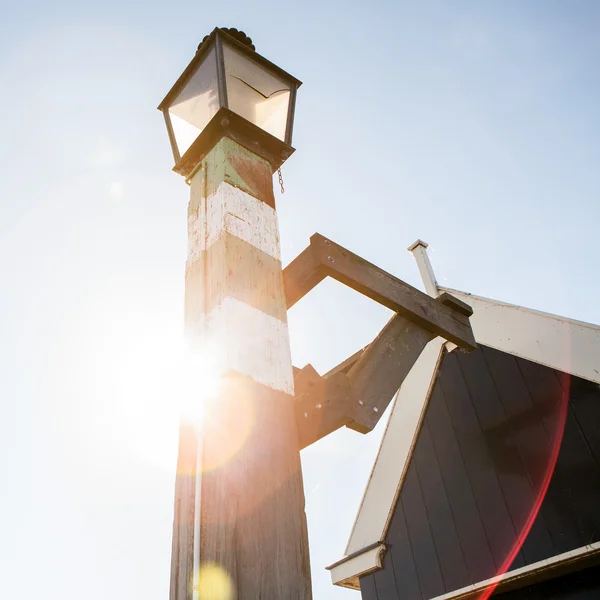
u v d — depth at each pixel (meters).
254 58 2.49
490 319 5.08
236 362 1.41
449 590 4.29
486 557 4.16
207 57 2.44
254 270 1.70
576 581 3.70
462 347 2.37
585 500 3.73
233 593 1.05
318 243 1.89
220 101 2.15
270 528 1.20
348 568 5.16
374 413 1.68
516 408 4.52
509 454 4.38
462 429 4.86
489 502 4.34
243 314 1.54
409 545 4.80
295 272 1.86
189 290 1.74
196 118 2.34
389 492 5.21
